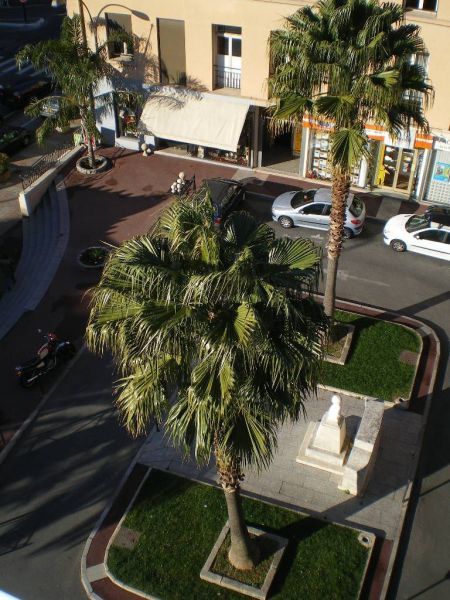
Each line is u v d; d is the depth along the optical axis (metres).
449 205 31.42
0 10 60.78
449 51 27.34
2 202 33.03
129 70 34.34
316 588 16.20
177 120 33.72
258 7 29.91
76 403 21.73
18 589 16.67
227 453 12.75
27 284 27.36
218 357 11.42
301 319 11.73
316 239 29.27
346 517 17.86
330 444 18.98
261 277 12.03
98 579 16.72
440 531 17.67
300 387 12.98
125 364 12.48
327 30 19.05
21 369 21.78
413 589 16.42
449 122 29.06
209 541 17.36
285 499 18.36
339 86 18.55
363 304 25.50
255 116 33.00
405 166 31.28
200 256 12.28
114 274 12.62
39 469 19.64
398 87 18.28
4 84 44.84
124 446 20.20
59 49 31.77
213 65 32.72
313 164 33.47
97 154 36.31
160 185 33.56
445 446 19.94
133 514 18.11
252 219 13.87
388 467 19.23
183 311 11.77
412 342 23.52
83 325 25.05
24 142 37.72
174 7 31.55
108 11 33.22
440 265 27.67
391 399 21.31
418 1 27.42
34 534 17.92
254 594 16.00
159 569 16.75
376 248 28.77
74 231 30.33
